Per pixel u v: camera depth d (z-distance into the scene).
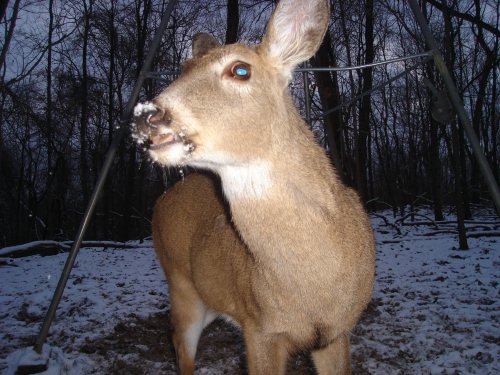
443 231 3.43
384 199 8.97
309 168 0.79
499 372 1.08
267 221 0.76
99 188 1.11
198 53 1.09
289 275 0.77
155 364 1.24
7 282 2.22
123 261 2.72
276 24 0.83
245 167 0.77
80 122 6.59
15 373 1.06
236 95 0.75
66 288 1.99
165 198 1.25
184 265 1.13
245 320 0.91
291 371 1.17
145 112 0.69
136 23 6.45
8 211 7.19
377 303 1.64
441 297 1.67
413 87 8.02
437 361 1.16
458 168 2.61
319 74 3.18
